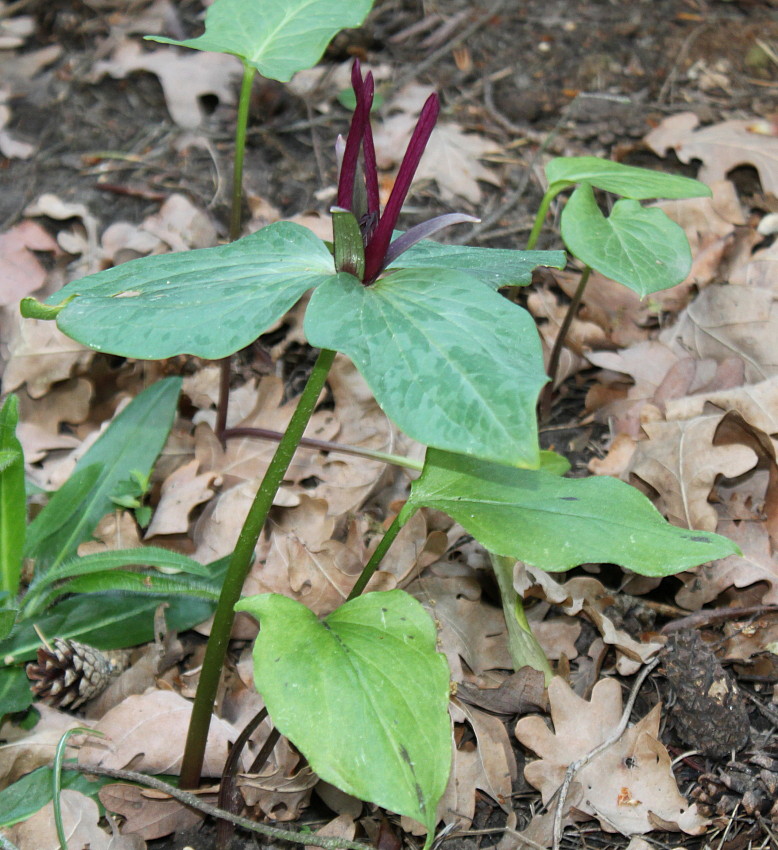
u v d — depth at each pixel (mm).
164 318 809
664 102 1506
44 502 1093
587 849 936
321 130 1487
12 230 1325
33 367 1169
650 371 1163
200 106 1524
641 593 1051
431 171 1415
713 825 939
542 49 1599
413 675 808
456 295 810
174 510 1076
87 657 972
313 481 1127
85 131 1496
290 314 1208
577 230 1025
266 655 806
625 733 959
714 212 1297
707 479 1056
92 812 926
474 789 947
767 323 1150
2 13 1666
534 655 977
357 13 1024
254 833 937
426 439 765
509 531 856
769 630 1011
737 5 1666
